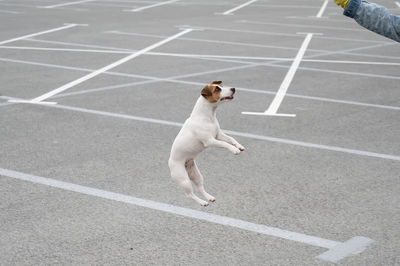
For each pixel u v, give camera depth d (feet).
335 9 88.12
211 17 75.51
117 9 83.71
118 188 19.31
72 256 14.60
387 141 24.99
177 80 37.45
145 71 40.37
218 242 15.39
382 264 14.14
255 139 25.20
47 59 44.52
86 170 21.06
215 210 17.54
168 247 15.10
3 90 34.04
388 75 39.99
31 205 17.83
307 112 29.91
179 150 14.90
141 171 20.99
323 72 40.88
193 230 16.14
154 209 17.60
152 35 57.88
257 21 71.87
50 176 20.40
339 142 24.82
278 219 16.88
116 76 38.58
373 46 53.06
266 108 30.71
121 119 28.12
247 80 37.78
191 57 46.16
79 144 24.20
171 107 30.53
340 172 21.06
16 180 19.99
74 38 55.21
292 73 40.37
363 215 17.17
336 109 30.60
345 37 58.70
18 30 59.98
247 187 19.47
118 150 23.43
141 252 14.82
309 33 61.21
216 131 14.98
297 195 18.76
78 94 33.30
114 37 56.24
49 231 16.02
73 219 16.81
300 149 23.80
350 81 37.93
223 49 50.24
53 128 26.50
